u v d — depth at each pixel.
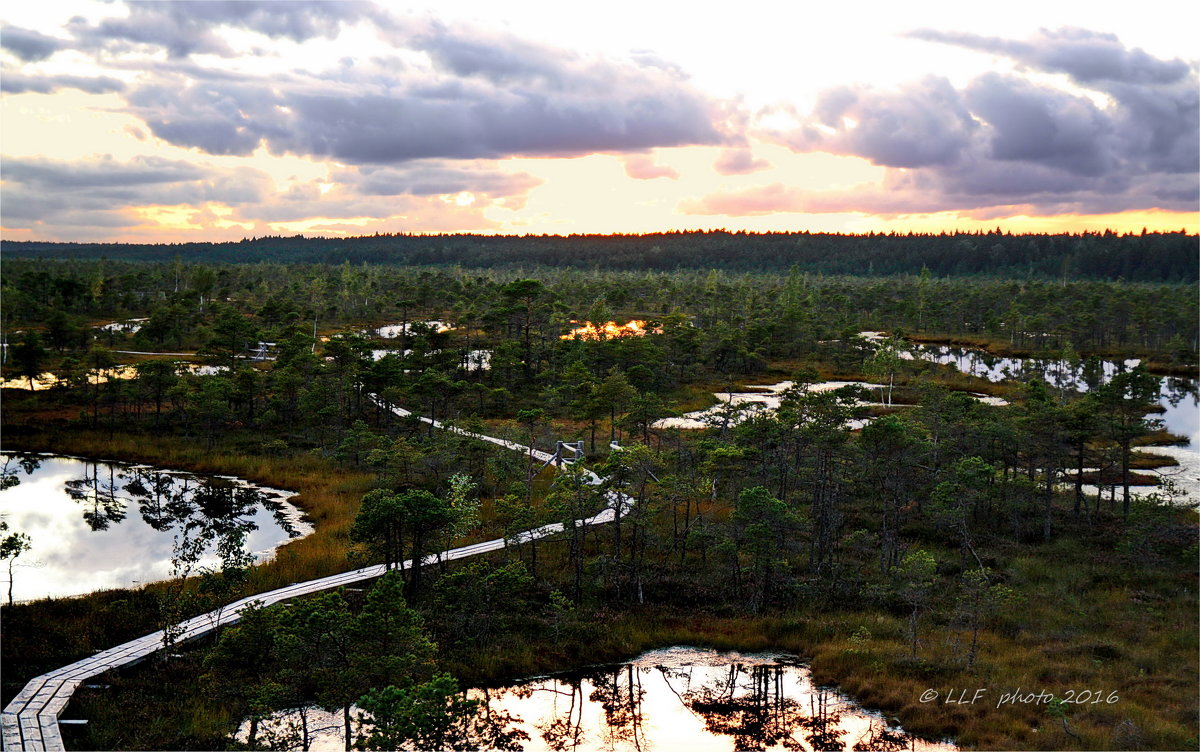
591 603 38.38
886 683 31.61
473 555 41.69
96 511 51.53
